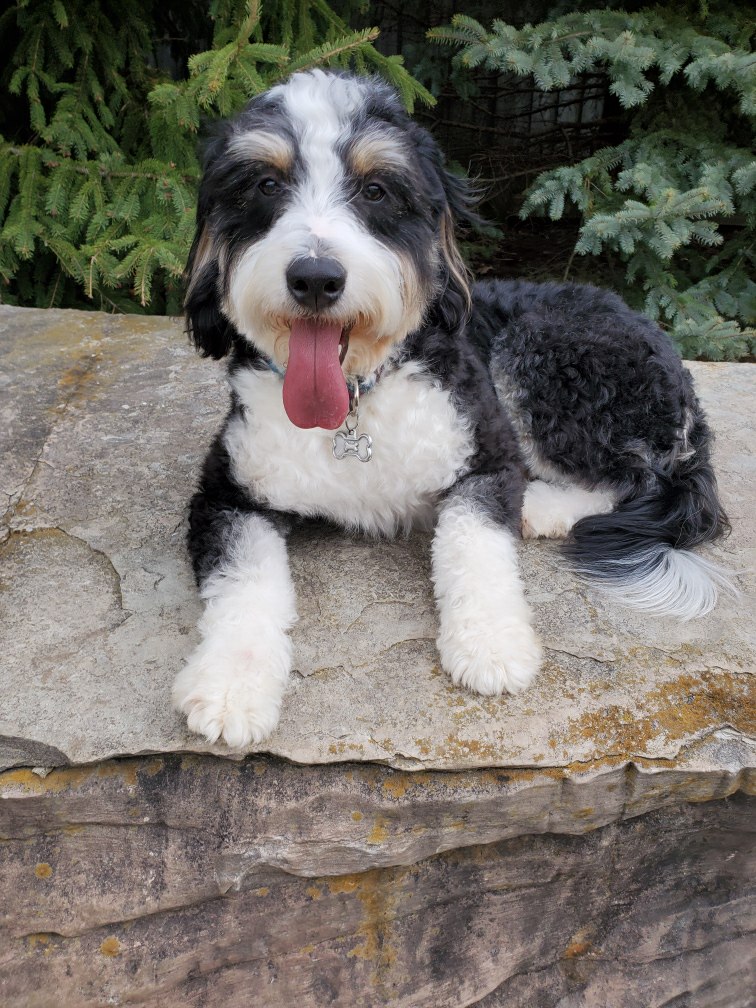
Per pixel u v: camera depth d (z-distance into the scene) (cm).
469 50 167
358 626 87
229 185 85
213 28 193
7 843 79
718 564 97
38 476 108
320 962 83
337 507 93
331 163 81
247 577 86
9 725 78
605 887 86
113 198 161
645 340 106
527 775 77
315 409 83
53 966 79
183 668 81
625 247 157
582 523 98
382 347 86
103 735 77
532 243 227
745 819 83
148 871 78
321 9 173
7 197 159
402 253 85
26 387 128
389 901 81
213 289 93
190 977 81
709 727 80
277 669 79
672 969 90
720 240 159
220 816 77
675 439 102
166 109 156
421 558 96
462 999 85
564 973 89
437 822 78
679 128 176
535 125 251
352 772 77
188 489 106
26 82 174
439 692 81
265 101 87
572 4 186
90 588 91
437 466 91
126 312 176
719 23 171
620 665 84
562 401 103
